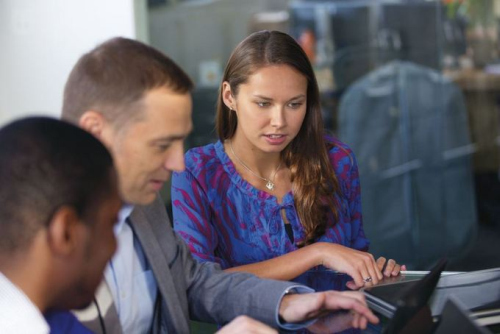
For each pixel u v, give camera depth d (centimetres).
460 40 354
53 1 340
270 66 176
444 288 157
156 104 126
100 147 103
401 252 363
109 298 139
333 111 355
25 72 351
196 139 354
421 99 357
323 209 194
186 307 157
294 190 192
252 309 151
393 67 354
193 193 188
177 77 129
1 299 98
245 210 190
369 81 354
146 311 151
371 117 357
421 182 362
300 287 153
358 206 207
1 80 355
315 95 192
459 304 117
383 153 358
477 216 366
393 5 351
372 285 164
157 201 159
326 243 180
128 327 147
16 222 96
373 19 351
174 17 343
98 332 136
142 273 152
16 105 355
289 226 192
